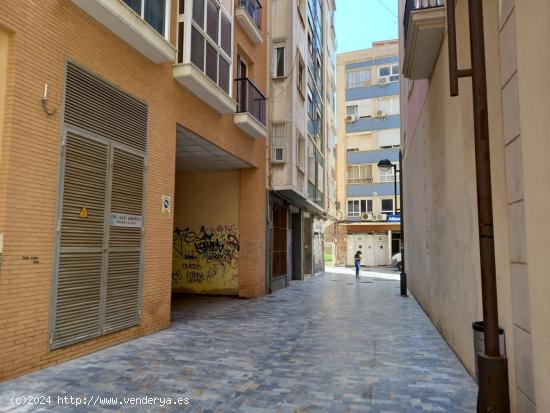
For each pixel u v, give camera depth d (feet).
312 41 68.90
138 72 25.71
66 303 20.12
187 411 14.61
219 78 34.32
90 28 21.80
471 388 17.28
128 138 24.73
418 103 36.27
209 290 47.26
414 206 44.55
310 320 33.09
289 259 62.95
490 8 15.14
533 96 11.59
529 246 12.01
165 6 27.14
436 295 29.78
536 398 11.63
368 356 22.34
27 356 18.02
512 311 13.64
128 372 18.80
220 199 47.80
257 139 46.42
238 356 21.98
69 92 20.44
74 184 20.66
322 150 80.18
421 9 22.88
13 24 17.53
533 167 11.69
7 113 17.38
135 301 25.43
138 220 25.61
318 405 15.35
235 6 40.96
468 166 18.88
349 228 119.96
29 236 18.10
